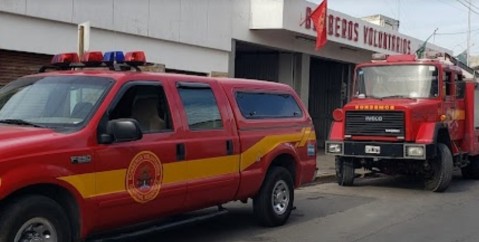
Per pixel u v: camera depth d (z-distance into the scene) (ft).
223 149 23.04
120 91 19.30
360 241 24.41
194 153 21.52
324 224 28.02
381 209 32.78
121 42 42.93
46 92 19.56
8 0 35.27
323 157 63.05
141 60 20.53
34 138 16.62
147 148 19.53
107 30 41.68
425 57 46.68
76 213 17.56
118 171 18.47
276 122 26.66
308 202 34.99
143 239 24.06
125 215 18.98
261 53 67.67
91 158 17.63
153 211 20.03
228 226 26.99
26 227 16.21
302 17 58.49
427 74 41.55
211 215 24.25
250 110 25.41
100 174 17.92
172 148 20.57
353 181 43.45
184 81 22.21
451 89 42.80
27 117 18.76
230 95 24.40
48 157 16.51
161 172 20.10
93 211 17.79
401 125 39.50
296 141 27.86
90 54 21.33
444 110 41.32
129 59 20.48
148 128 20.17
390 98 41.91
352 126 41.52
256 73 68.74
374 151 40.32
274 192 26.66
